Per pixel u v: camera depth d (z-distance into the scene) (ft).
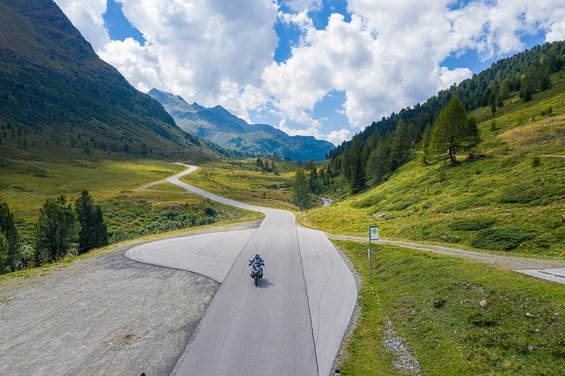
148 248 97.40
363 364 37.09
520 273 50.85
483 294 44.04
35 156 617.62
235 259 83.82
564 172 124.57
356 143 490.49
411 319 46.73
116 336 42.24
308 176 538.06
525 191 117.80
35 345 39.70
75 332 43.19
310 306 53.31
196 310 51.01
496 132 294.66
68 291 58.85
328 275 70.49
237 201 385.50
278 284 64.08
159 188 449.06
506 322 37.37
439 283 52.80
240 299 55.88
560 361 30.17
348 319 48.62
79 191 399.24
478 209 118.42
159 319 47.52
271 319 48.24
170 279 66.33
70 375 33.73
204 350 39.42
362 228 142.10
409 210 155.33
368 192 294.25
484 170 174.60
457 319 41.68
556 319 34.37
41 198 348.59
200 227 153.48
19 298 55.26
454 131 220.02
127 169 635.66
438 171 216.54
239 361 37.27
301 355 38.68
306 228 151.12
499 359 33.35
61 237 150.00
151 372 34.78
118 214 303.68
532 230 85.51
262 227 152.87
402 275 63.36
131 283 63.57
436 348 38.47
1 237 129.18
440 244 92.43
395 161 358.43
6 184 392.06
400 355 39.22
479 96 627.87
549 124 253.65
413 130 495.41
